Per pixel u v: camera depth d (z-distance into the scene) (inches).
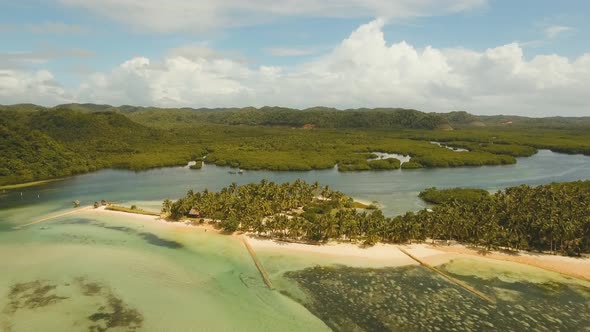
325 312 2664.9
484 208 4242.1
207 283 3085.6
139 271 3294.8
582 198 4690.0
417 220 3971.5
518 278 3132.4
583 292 2918.3
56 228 4426.7
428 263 3400.6
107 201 5718.5
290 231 3929.6
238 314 2642.7
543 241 3612.2
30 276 3179.1
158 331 2442.2
